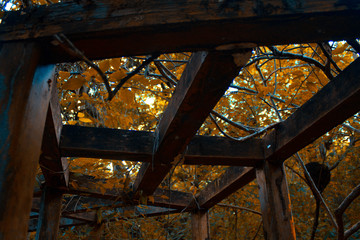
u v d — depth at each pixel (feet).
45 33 3.34
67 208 10.09
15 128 3.01
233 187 8.64
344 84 4.79
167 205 10.13
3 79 3.19
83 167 7.89
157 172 7.47
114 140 6.42
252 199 13.87
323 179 7.40
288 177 14.92
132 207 11.08
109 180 7.97
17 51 3.33
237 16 3.07
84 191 8.73
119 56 3.67
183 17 3.14
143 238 11.43
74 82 4.09
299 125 5.87
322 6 3.03
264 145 7.16
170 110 5.35
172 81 5.24
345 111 5.05
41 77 3.46
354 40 3.73
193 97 4.53
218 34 3.28
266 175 7.00
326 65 4.81
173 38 3.35
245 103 9.82
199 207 10.32
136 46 3.50
